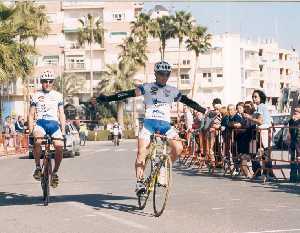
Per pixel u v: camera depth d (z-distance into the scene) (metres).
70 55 91.06
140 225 8.23
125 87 77.69
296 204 10.37
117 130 50.25
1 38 38.28
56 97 10.89
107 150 38.31
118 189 13.30
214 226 8.09
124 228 8.03
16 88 81.44
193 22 84.19
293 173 14.78
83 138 51.03
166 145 9.37
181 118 25.02
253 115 15.48
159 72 9.27
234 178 16.12
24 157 31.47
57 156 10.83
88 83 91.19
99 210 9.78
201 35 85.12
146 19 81.56
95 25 86.25
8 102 76.62
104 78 78.94
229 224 8.24
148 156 9.46
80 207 10.21
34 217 9.21
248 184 14.29
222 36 97.31
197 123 21.47
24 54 39.38
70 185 14.37
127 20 90.88
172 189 13.14
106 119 78.88
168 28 82.31
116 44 90.88
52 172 10.85
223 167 17.67
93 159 27.14
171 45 95.25
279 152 16.11
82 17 91.19
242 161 16.08
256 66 105.50
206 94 97.38
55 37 90.94
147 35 81.25
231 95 97.31
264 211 9.51
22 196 12.25
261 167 15.35
